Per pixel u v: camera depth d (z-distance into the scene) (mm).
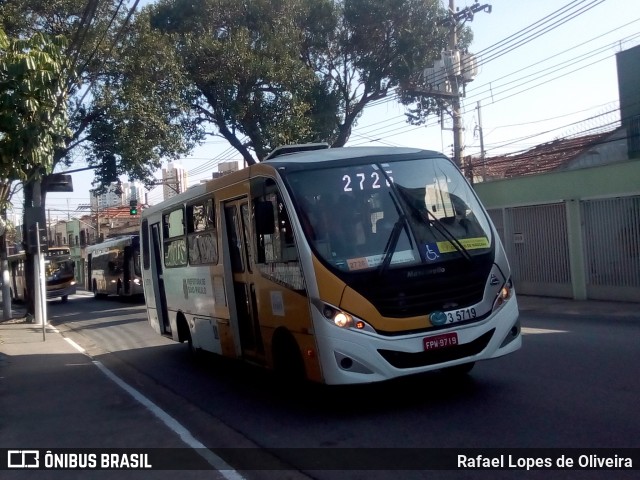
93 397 11203
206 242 11305
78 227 76938
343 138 29078
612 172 18969
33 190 23500
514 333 8406
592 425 6992
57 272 40281
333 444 7234
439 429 7324
